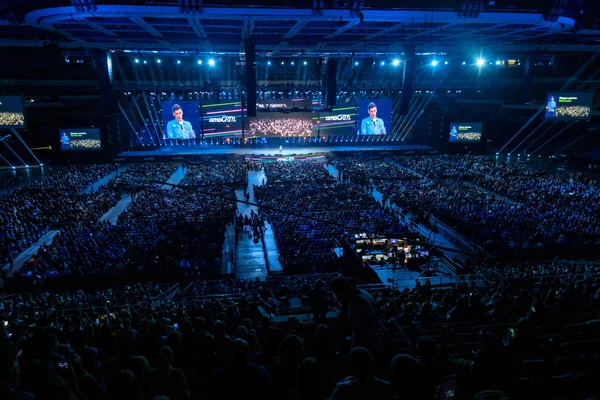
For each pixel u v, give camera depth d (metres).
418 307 10.62
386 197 40.69
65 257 25.22
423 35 32.53
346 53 43.53
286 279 20.78
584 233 27.55
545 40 39.25
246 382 4.13
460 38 34.62
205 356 6.04
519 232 29.00
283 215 33.94
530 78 41.28
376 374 4.97
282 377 4.72
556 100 41.69
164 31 30.30
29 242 30.75
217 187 43.41
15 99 42.88
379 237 27.12
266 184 45.38
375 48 40.28
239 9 21.22
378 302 11.23
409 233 28.23
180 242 27.92
